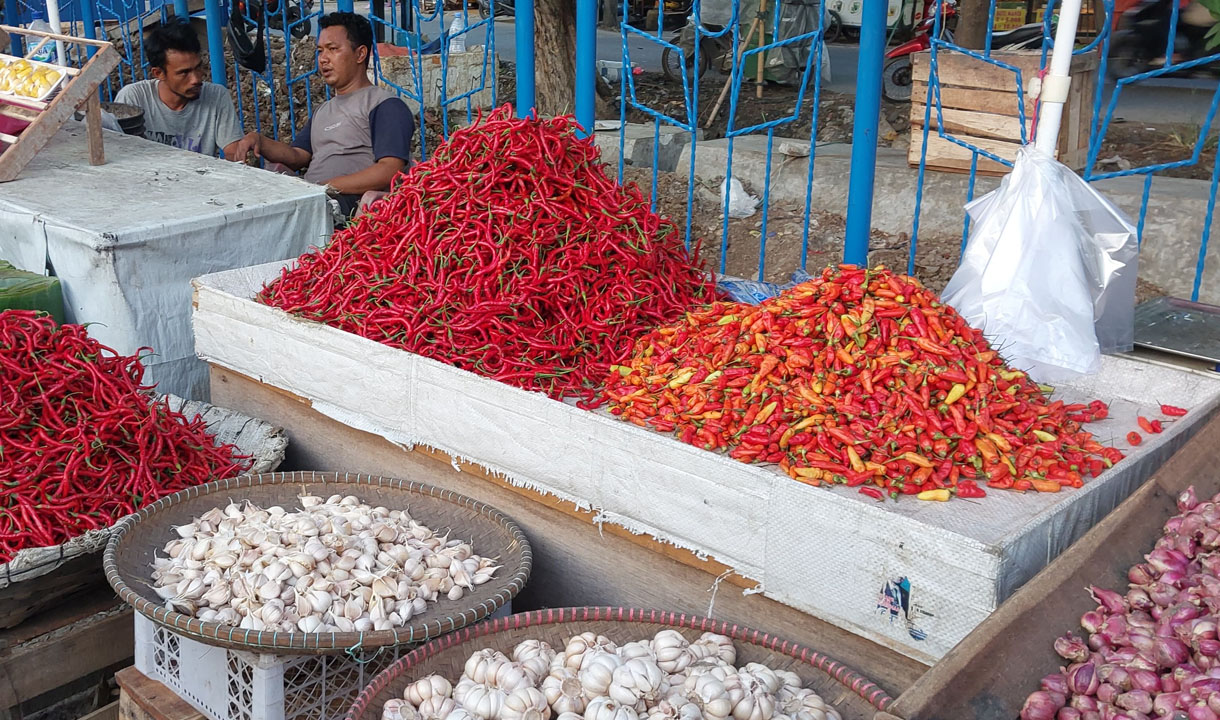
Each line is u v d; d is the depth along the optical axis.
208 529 3.02
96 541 2.90
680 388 2.99
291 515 3.01
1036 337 3.17
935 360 2.82
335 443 3.71
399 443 3.39
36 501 3.02
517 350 3.31
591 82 4.72
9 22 10.83
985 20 7.84
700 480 2.62
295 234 4.69
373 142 5.57
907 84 10.04
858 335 2.86
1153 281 5.89
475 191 3.47
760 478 2.50
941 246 6.62
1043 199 3.15
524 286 3.30
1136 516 2.33
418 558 2.86
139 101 6.30
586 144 3.71
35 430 3.15
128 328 4.09
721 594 2.74
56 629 2.97
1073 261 3.15
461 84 10.90
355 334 3.47
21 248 4.29
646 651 2.47
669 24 17.45
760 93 11.00
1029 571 2.29
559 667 2.46
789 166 7.60
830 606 2.44
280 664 2.52
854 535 2.36
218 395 4.14
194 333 4.18
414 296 3.46
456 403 3.17
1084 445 2.76
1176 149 7.94
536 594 3.22
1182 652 1.96
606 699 2.28
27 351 3.24
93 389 3.27
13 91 4.98
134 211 4.30
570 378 3.25
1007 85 6.05
